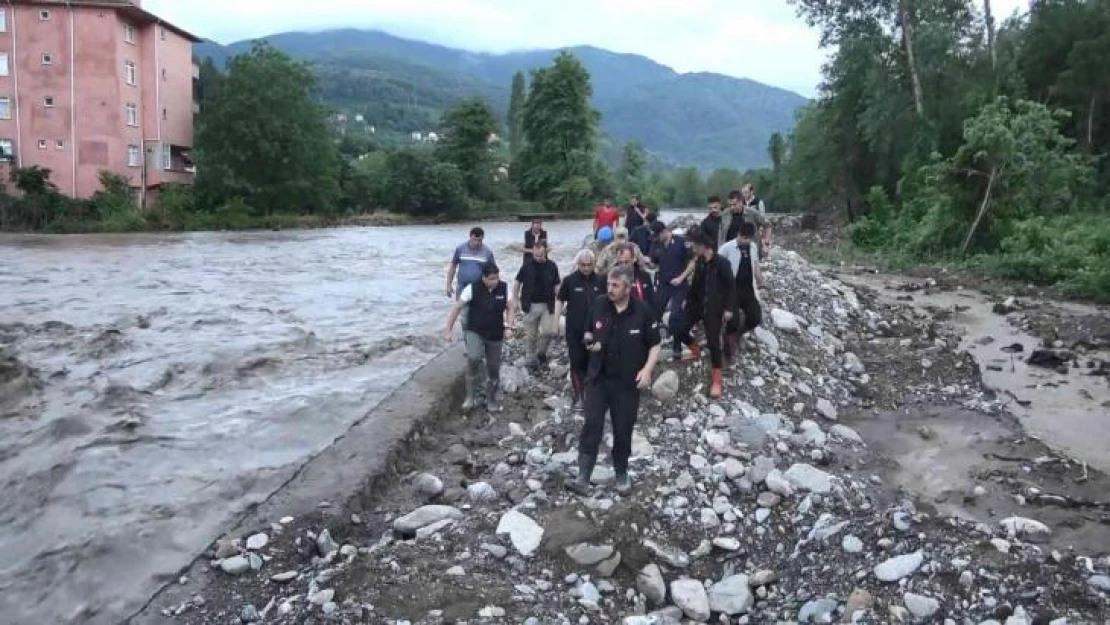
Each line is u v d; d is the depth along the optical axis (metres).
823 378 11.05
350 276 24.08
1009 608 5.28
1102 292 18.11
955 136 36.78
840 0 39.44
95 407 10.19
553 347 12.38
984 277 21.86
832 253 31.72
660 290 11.21
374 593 5.64
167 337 14.49
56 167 48.91
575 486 7.13
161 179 54.84
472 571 5.99
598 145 84.19
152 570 6.34
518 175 84.81
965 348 13.52
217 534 6.87
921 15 38.16
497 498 7.31
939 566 5.71
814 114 47.25
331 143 62.81
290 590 5.96
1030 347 13.62
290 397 10.69
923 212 31.12
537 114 81.38
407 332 15.16
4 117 48.16
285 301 18.70
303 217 59.78
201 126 56.94
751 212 13.66
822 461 8.34
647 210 15.60
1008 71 36.94
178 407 10.35
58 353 13.15
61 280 22.06
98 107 48.94
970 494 7.62
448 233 50.38
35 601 6.01
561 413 9.16
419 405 9.78
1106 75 33.19
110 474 8.15
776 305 13.22
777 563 6.41
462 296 10.20
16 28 47.56
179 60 57.50
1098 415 10.09
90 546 6.68
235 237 44.03
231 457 8.65
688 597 5.82
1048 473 8.23
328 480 7.63
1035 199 25.64
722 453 8.06
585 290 8.88
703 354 10.46
